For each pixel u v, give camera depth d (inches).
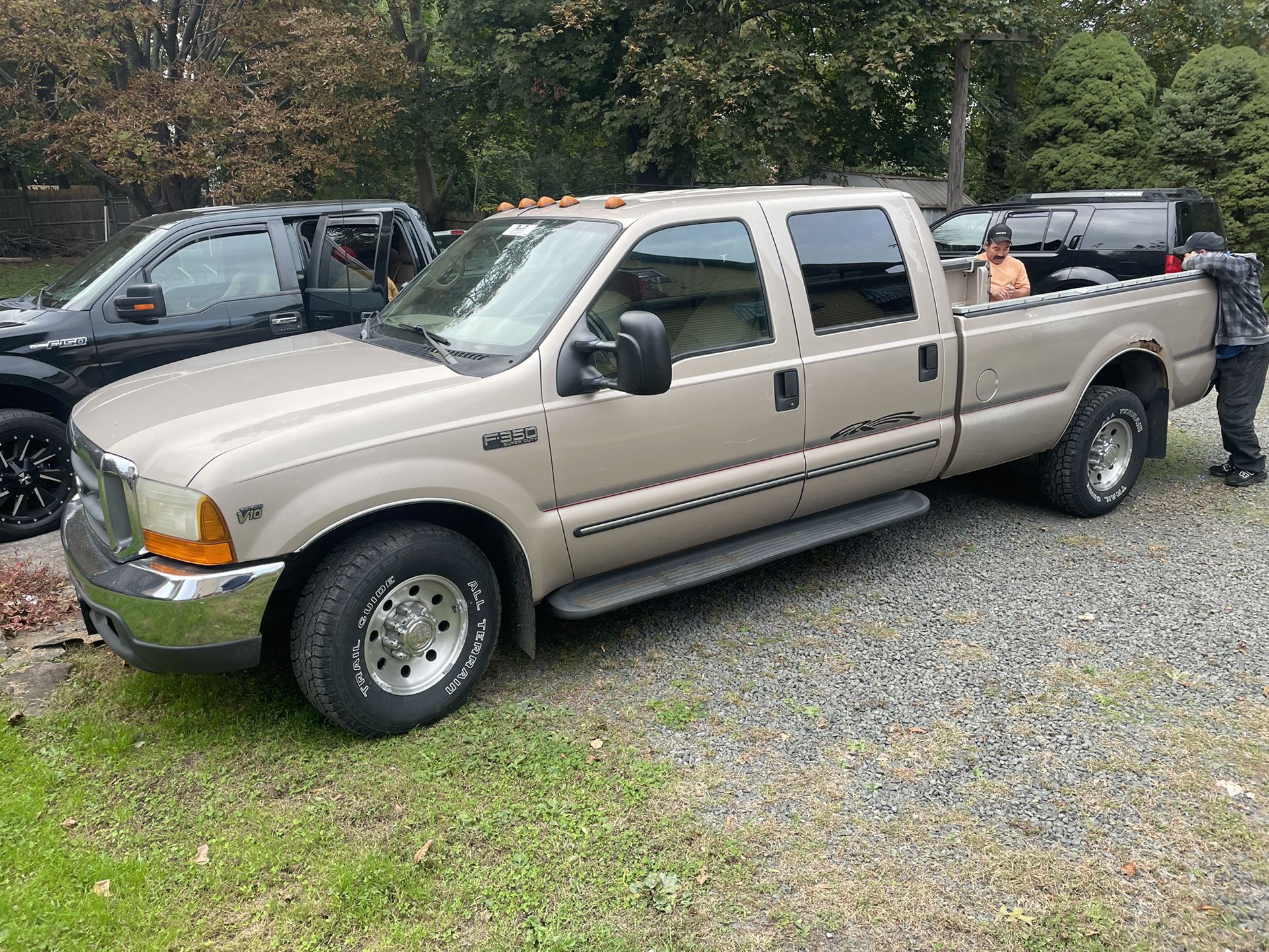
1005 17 592.7
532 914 103.4
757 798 123.6
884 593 187.8
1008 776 127.4
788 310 168.7
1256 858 110.9
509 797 123.5
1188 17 951.6
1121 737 136.1
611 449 149.7
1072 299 209.9
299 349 164.6
